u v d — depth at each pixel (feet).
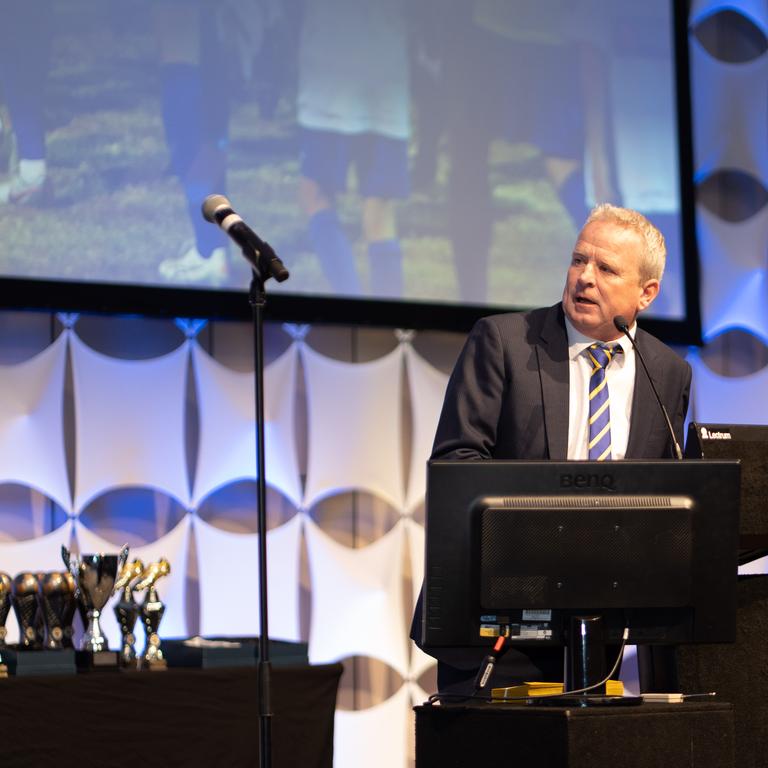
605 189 27.40
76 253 22.90
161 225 23.58
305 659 20.12
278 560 24.35
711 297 28.32
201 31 24.35
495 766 11.83
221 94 24.38
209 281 23.80
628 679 26.25
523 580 12.25
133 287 23.09
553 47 27.40
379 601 25.02
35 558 22.38
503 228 26.45
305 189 24.89
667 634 12.71
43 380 22.95
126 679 18.07
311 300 24.47
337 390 25.27
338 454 25.09
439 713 12.26
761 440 13.91
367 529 25.21
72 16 23.32
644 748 11.58
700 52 29.12
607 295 16.11
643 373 16.31
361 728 24.57
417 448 25.72
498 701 12.65
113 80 23.54
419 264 25.63
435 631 12.28
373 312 24.97
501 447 15.97
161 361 23.88
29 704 17.40
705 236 28.53
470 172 26.32
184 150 23.95
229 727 18.66
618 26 28.02
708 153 28.78
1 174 22.53
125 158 23.47
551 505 12.28
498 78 26.84
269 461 24.53
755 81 29.25
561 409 15.92
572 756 11.30
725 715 11.94
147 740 18.10
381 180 25.55
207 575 23.76
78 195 23.03
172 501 23.71
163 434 23.71
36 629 19.24
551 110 27.20
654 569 12.42
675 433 16.47
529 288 26.48
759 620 14.79
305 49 25.23
